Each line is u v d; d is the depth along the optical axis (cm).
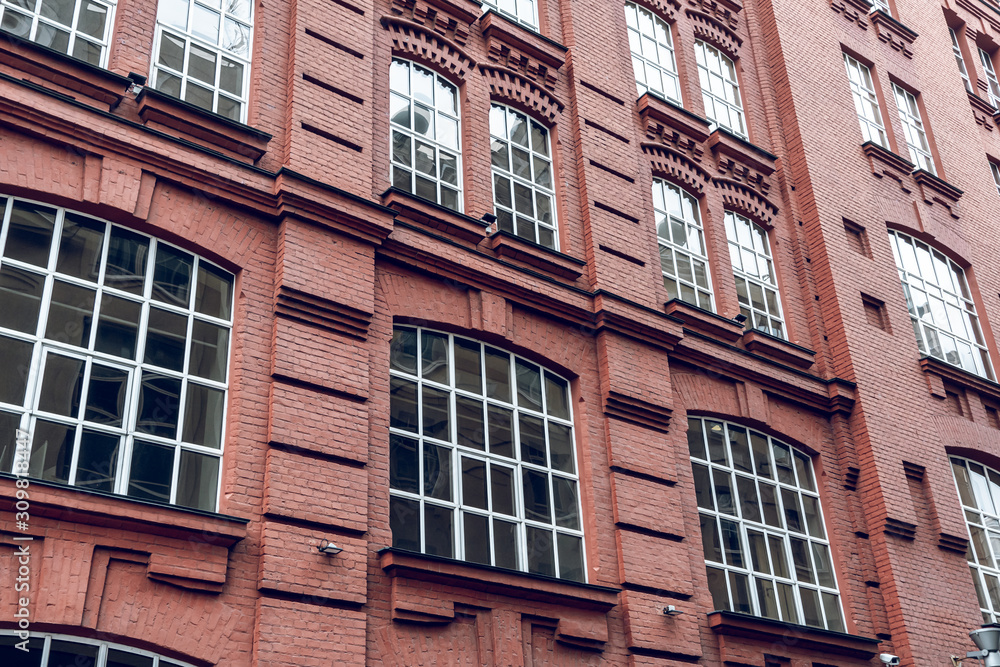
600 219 1281
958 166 1981
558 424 1127
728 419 1301
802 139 1656
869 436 1393
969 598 1370
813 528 1316
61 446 789
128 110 947
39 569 720
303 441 884
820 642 1171
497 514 1022
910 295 1678
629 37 1569
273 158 1020
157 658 757
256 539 830
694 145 1517
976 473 1561
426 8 1280
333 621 830
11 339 800
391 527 936
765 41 1794
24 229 842
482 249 1161
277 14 1111
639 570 1059
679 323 1259
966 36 2314
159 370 864
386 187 1115
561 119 1349
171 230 911
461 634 912
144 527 770
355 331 971
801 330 1488
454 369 1069
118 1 1006
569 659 970
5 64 884
